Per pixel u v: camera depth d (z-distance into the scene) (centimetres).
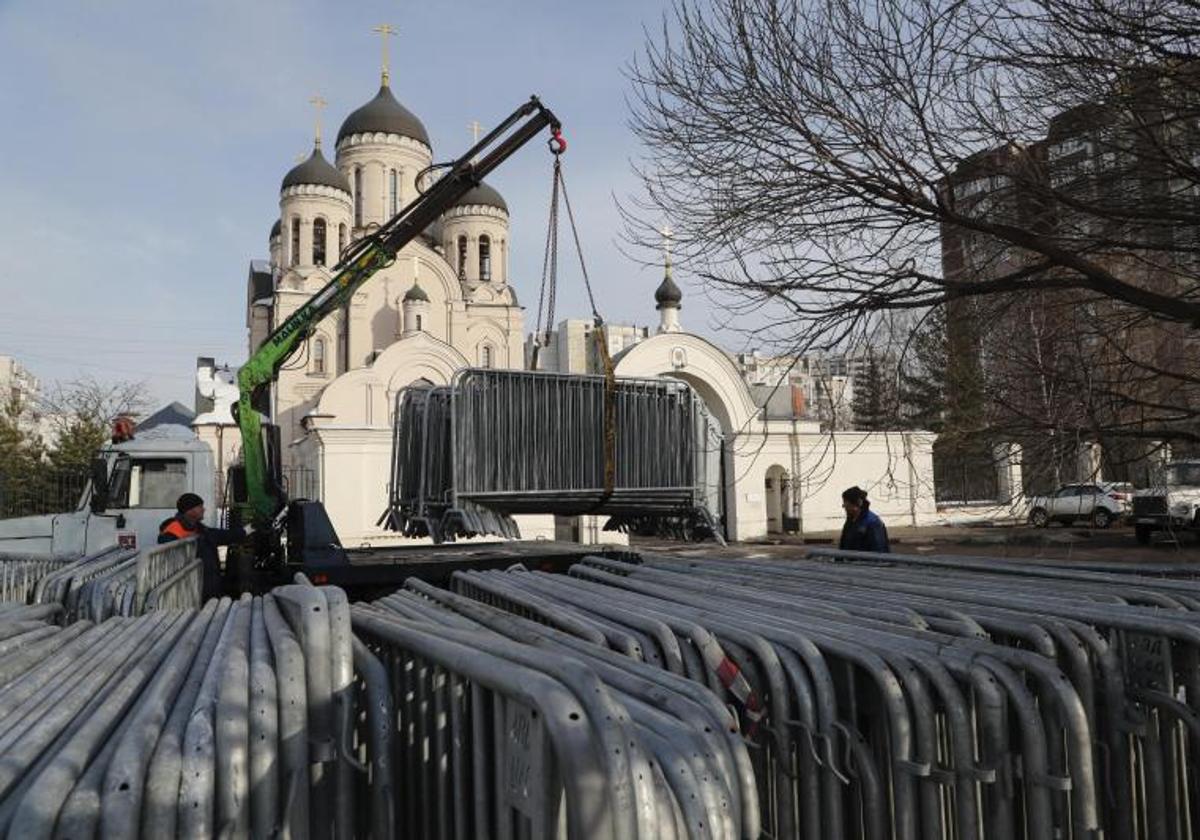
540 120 1077
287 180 4062
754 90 678
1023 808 233
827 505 3331
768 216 699
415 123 4400
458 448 729
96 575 530
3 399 3669
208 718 177
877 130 663
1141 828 259
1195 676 250
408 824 253
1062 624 259
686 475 842
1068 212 667
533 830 152
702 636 250
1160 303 651
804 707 234
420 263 4081
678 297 3509
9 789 146
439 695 221
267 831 183
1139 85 609
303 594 229
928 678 232
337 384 3172
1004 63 634
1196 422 755
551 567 848
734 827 157
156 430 1250
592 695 147
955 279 734
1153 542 2264
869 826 226
